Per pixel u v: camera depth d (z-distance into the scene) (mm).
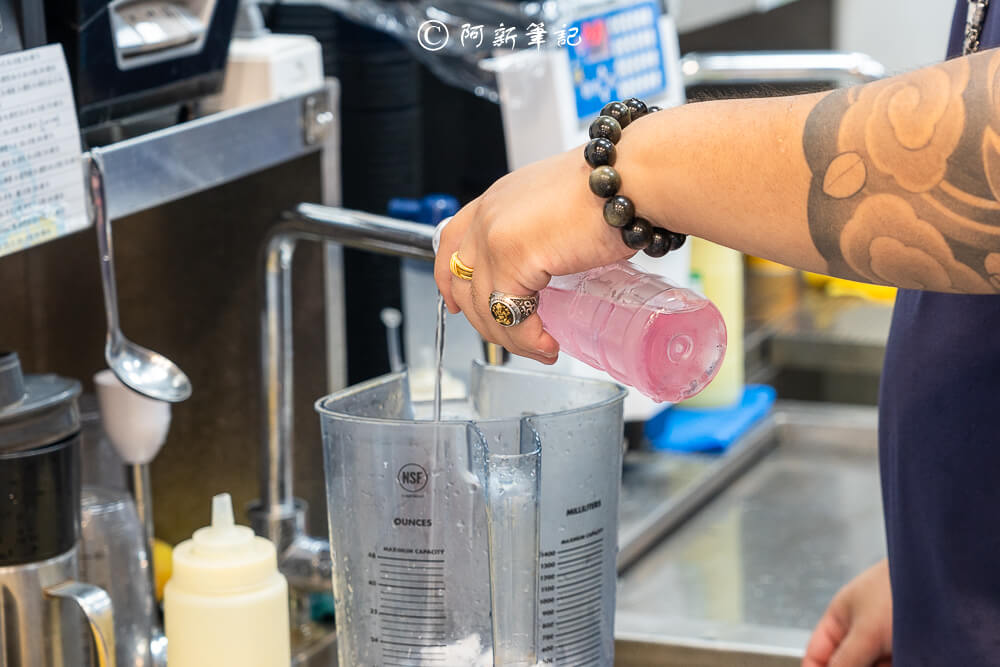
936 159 585
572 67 1375
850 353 2320
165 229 1298
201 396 1327
